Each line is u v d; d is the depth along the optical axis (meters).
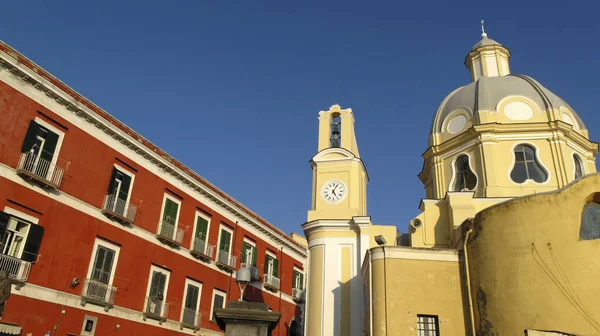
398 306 18.33
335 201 27.17
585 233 15.69
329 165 28.20
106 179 22.97
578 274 15.09
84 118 22.22
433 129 30.09
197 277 27.88
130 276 23.39
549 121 25.92
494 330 16.22
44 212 19.72
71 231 20.72
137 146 24.83
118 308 22.38
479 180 25.86
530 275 15.82
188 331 26.53
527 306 15.53
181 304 26.42
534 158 25.73
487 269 17.16
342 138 29.39
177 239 26.66
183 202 27.97
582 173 26.55
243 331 9.76
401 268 18.95
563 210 16.03
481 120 27.06
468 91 29.84
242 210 32.97
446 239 24.34
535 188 24.81
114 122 23.67
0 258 17.72
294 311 37.44
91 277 21.34
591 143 27.39
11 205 18.53
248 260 33.28
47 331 18.98
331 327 23.84
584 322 14.51
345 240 25.61
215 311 10.02
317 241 26.00
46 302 19.12
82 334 20.44
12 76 19.22
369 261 19.70
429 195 30.83
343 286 24.55
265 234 35.62
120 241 23.16
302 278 39.97
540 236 16.06
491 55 33.62
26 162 19.23
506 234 16.86
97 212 22.16
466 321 17.83
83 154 21.94
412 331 17.89
